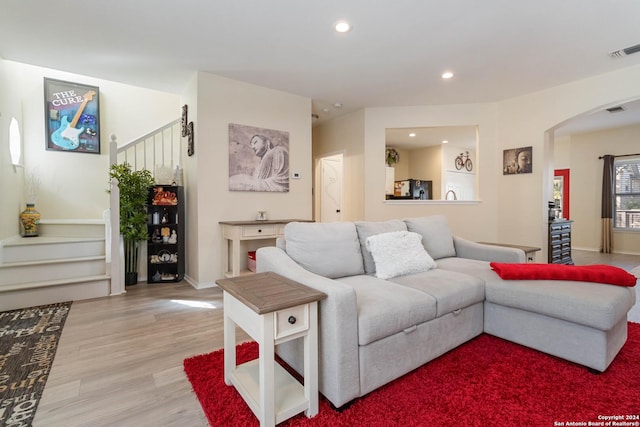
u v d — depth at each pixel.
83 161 4.28
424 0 2.32
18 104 3.75
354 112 5.20
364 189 4.99
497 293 2.14
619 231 6.37
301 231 2.15
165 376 1.80
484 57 3.25
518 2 2.34
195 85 3.62
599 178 6.49
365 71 3.59
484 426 1.35
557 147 7.13
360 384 1.52
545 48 3.05
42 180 4.05
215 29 2.71
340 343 1.44
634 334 2.26
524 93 4.33
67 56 3.20
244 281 1.67
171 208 4.04
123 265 3.50
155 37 2.83
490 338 2.23
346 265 2.22
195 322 2.61
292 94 4.31
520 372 1.78
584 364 1.80
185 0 2.30
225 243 3.73
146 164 4.37
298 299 1.36
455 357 1.96
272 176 4.12
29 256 3.22
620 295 1.82
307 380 1.43
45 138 4.06
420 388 1.63
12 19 2.53
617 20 2.58
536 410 1.45
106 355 2.04
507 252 2.72
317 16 2.52
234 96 3.81
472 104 4.76
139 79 3.80
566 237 4.91
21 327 2.48
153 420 1.43
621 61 3.35
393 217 4.94
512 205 4.56
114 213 3.38
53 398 1.58
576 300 1.79
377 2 2.34
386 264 2.27
